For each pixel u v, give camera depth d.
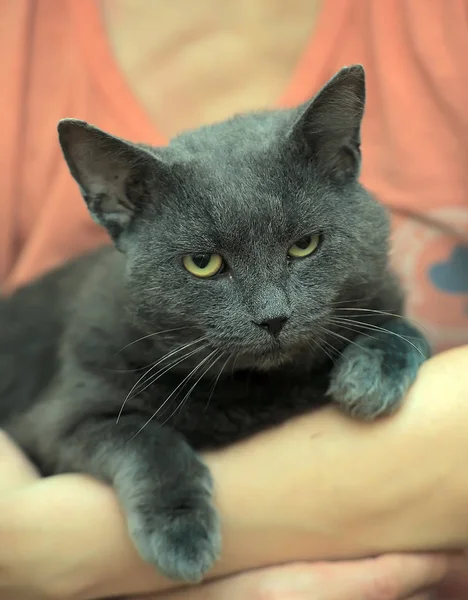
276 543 0.40
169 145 0.44
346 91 0.41
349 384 0.40
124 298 0.44
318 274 0.41
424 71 0.53
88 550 0.39
